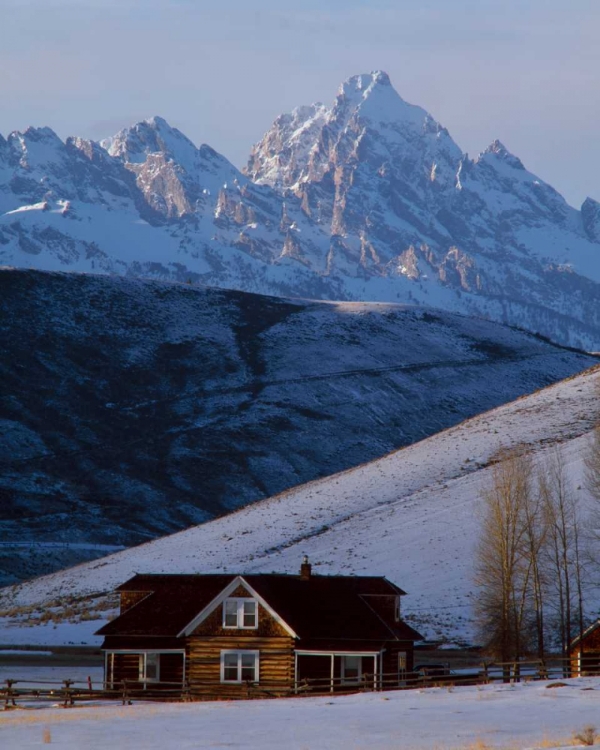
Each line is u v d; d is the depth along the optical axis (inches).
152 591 7544.3
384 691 6181.1
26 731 4697.3
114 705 6008.9
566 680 5999.0
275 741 4229.8
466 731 4301.2
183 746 4163.4
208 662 6958.7
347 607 7283.5
